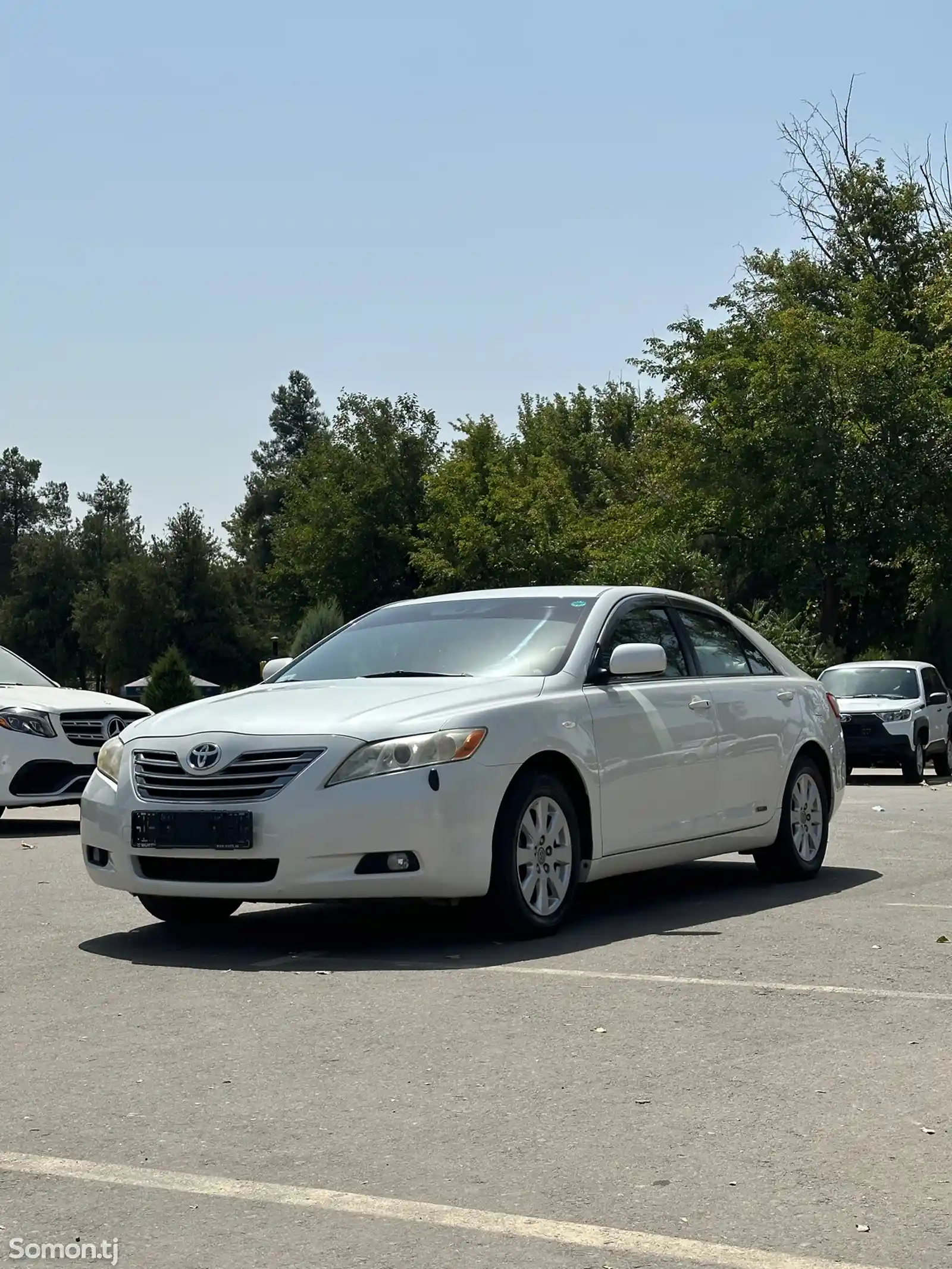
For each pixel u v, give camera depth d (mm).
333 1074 5293
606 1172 4262
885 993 6547
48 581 102375
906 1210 3957
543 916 7934
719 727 9375
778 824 9992
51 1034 5910
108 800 7918
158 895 7770
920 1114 4809
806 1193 4082
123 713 14617
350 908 9211
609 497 66125
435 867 7430
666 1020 6055
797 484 43125
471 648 8836
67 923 8633
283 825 7352
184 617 83562
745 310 48000
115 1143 4539
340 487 73125
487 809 7602
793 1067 5367
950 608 42062
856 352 44781
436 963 7297
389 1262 3633
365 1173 4262
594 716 8367
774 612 41719
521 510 57375
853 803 18156
